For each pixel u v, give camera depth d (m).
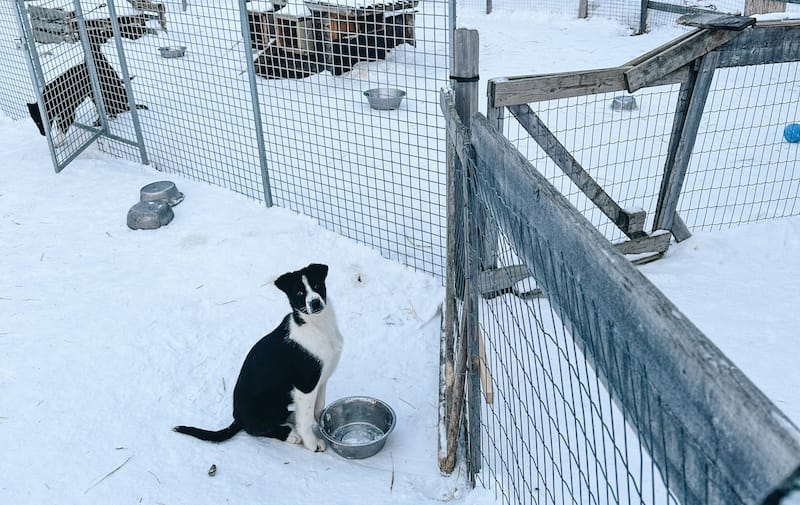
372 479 3.11
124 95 7.75
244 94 8.72
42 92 6.39
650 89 8.05
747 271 4.47
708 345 0.99
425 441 3.38
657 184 5.77
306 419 3.24
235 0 14.55
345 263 4.96
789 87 7.79
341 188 6.05
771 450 0.83
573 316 1.54
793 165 6.00
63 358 3.98
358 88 8.89
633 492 2.72
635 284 1.18
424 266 4.90
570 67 9.38
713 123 6.97
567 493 2.80
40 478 3.11
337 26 8.98
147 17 11.49
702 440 1.00
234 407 3.32
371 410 3.47
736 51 4.27
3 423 3.47
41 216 5.83
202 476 3.10
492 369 3.40
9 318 4.40
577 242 1.44
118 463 3.19
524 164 1.82
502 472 2.98
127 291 4.69
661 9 11.34
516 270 3.84
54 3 10.15
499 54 10.29
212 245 5.25
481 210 2.57
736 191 5.61
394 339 4.18
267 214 5.72
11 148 7.39
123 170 6.77
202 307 4.51
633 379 1.23
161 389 3.74
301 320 3.05
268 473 3.12
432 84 8.68
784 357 3.59
